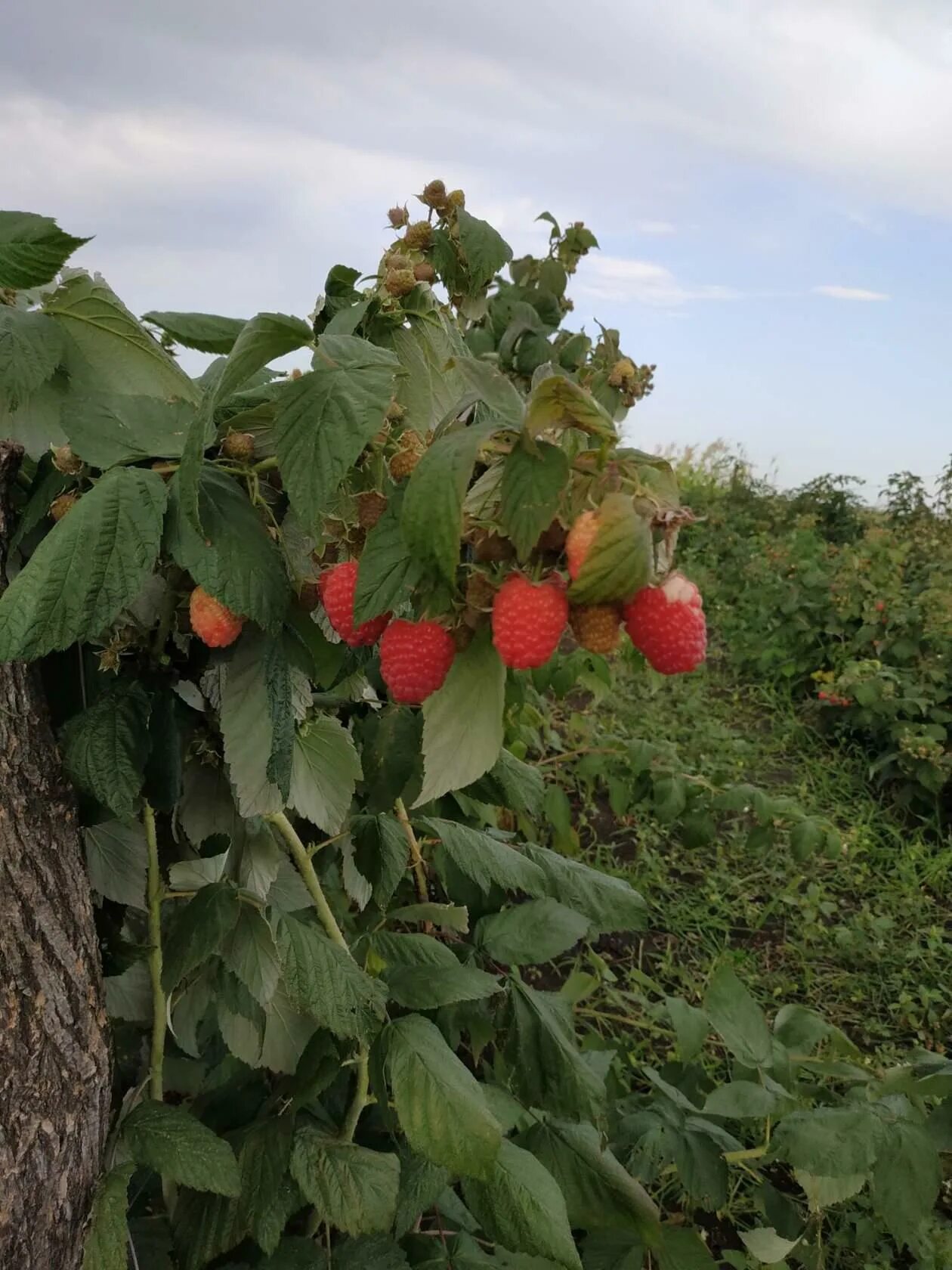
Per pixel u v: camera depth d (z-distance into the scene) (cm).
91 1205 123
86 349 137
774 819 348
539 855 196
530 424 85
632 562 81
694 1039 192
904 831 459
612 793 340
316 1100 162
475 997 147
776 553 752
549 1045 162
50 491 120
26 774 115
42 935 115
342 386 98
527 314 303
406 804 192
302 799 146
